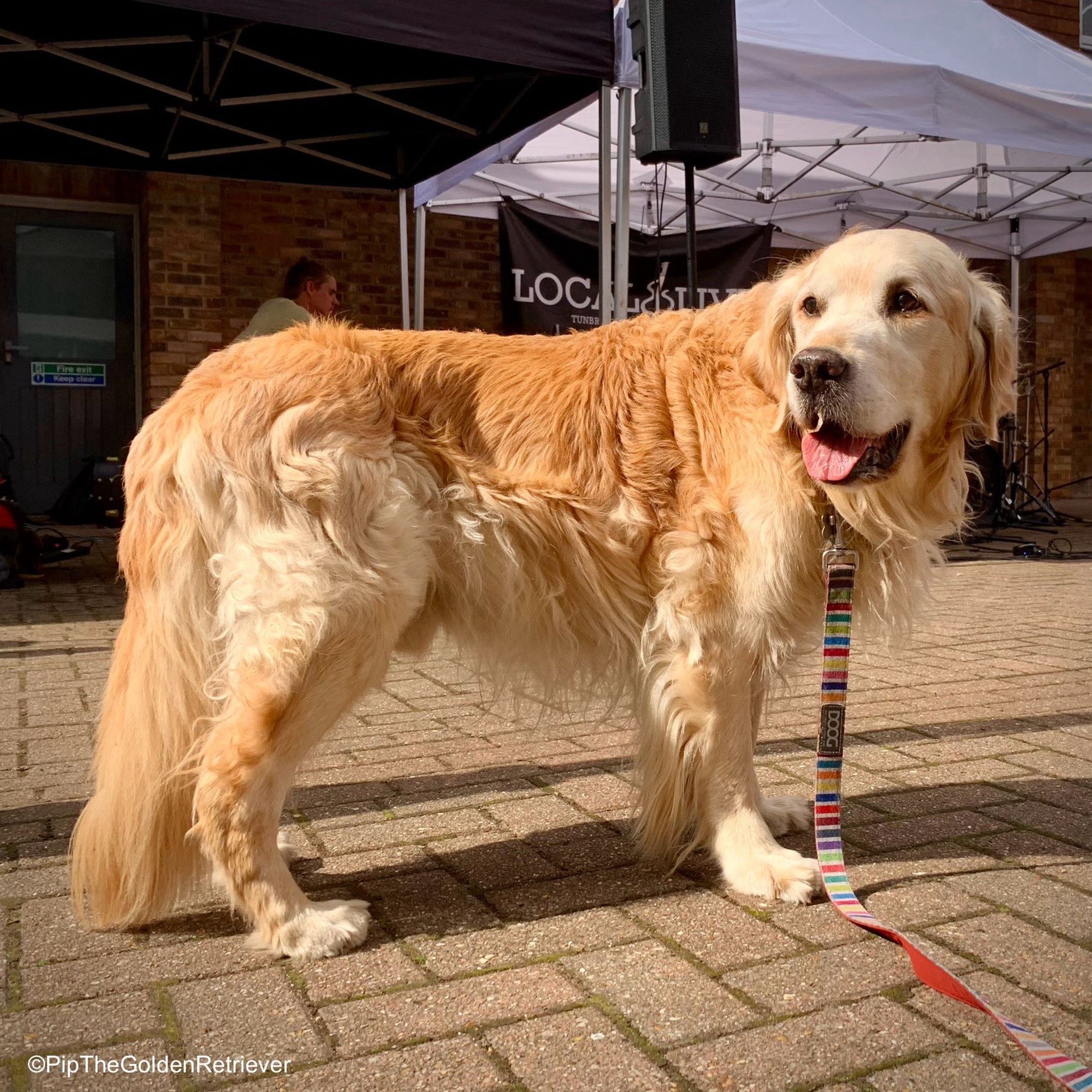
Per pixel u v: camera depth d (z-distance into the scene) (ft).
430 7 15.99
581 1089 5.36
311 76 20.72
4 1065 5.64
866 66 22.00
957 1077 5.41
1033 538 33.60
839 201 36.55
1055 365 38.60
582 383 8.46
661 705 8.21
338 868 8.47
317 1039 5.89
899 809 9.63
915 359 7.65
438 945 7.10
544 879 8.23
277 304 22.08
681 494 8.19
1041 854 8.48
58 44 19.07
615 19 17.81
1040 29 42.42
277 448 7.43
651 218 35.63
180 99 21.89
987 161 33.42
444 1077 5.49
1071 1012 6.06
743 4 23.50
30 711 13.32
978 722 12.64
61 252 34.37
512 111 22.48
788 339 8.05
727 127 15.98
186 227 32.68
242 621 7.27
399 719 13.19
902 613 8.63
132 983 6.61
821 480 7.48
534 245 33.32
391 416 7.96
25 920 7.55
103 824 7.28
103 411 35.32
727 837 8.11
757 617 7.96
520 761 11.36
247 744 7.07
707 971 6.63
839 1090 5.31
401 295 32.71
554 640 8.45
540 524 8.14
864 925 6.96
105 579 24.76
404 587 7.63
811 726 12.73
